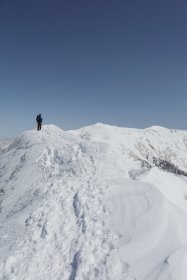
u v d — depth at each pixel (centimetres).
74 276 1357
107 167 2970
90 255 1441
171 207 1762
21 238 1692
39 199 2138
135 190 1973
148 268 1291
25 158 3578
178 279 1199
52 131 4497
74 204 1939
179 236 1490
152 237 1474
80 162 3064
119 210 1752
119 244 1467
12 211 2367
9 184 3042
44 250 1560
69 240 1602
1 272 1437
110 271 1317
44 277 1387
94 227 1655
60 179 2458
